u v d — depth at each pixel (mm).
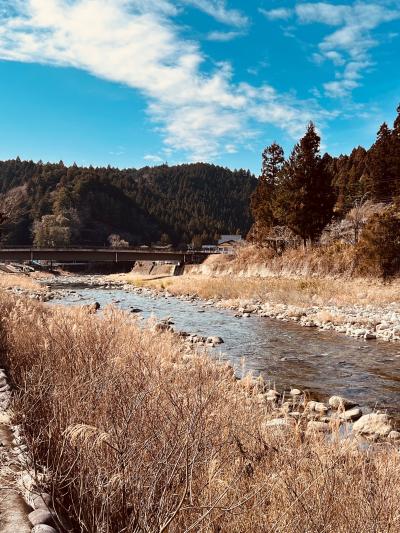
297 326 17000
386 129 59500
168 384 5039
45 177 171125
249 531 2779
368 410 7375
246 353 11930
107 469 3148
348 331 15281
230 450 3754
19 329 8109
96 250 68688
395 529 2695
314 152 39344
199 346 12422
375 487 3148
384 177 56969
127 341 7723
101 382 4664
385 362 10922
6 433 4133
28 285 39312
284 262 39812
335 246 35344
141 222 177000
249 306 22938
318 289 25766
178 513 2816
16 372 6359
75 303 25938
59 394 4414
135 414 3875
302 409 7156
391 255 27000
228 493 3102
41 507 2844
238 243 61938
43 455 3672
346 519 2801
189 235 180750
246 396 5727
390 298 22625
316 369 10211
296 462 3580
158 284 43656
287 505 2945
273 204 42719
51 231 122562
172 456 3150
